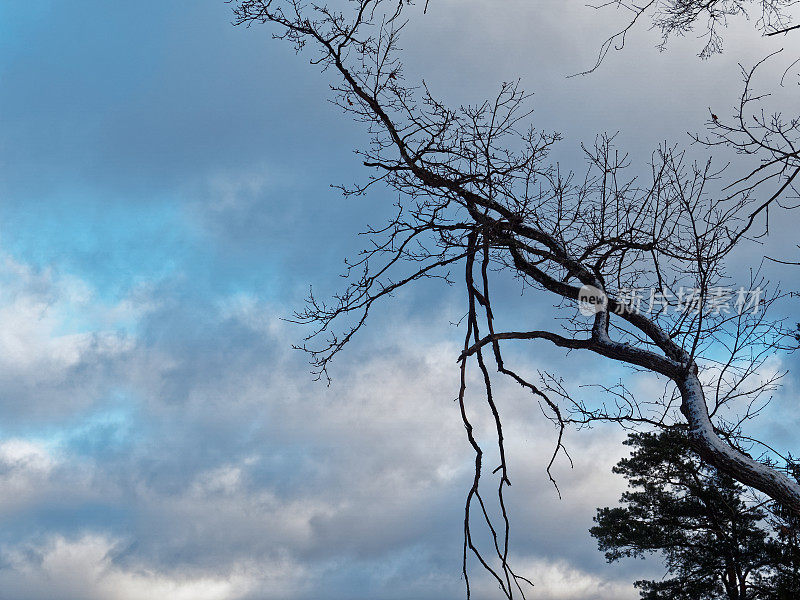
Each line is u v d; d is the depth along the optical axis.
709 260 5.86
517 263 6.67
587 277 6.39
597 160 6.31
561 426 5.84
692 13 5.47
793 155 4.60
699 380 6.31
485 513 5.25
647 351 6.31
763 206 4.70
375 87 5.77
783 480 5.54
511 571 5.14
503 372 5.84
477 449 5.34
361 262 6.42
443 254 6.27
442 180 5.95
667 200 6.11
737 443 6.77
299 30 5.60
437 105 5.86
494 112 5.92
